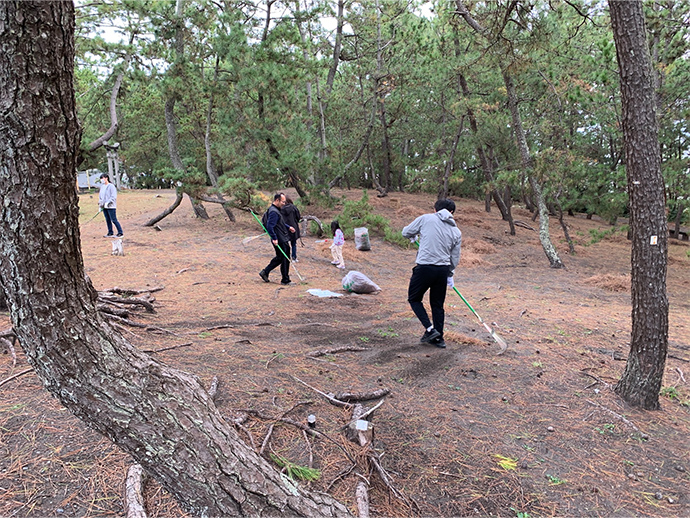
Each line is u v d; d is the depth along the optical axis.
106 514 2.04
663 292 3.80
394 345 4.99
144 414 1.35
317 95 18.56
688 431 3.54
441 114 19.17
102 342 1.33
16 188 1.14
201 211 14.76
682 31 11.19
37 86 1.10
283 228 8.10
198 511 1.47
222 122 13.13
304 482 2.44
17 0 1.03
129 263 8.64
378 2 18.45
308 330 5.31
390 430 3.16
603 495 2.71
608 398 3.96
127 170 34.97
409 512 2.43
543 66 12.83
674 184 12.98
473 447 3.06
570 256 14.27
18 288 1.20
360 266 10.62
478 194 23.52
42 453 2.38
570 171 12.49
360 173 25.59
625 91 3.78
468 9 10.84
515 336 5.55
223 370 3.67
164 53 12.80
